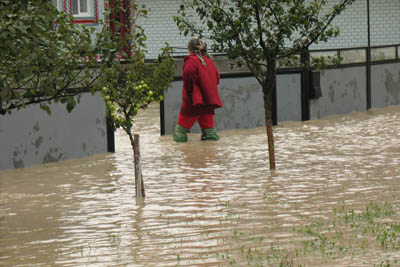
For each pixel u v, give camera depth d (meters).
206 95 20.69
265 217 11.49
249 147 19.62
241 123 23.75
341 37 38.16
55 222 11.79
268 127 16.23
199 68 20.59
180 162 17.50
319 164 16.58
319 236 9.99
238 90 23.62
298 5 15.95
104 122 19.33
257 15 16.19
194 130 23.05
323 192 13.38
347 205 12.18
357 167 15.99
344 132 22.06
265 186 14.20
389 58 28.84
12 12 9.52
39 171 16.83
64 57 10.50
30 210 12.77
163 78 14.18
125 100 13.91
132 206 12.82
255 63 16.61
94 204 13.10
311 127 23.58
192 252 9.54
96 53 10.95
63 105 18.30
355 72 27.34
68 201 13.44
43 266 9.20
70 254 9.75
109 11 12.77
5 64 9.78
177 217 11.78
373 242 9.68
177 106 22.77
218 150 19.25
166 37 38.56
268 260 8.97
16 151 17.31
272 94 24.23
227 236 10.34
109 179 15.59
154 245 10.02
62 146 18.31
